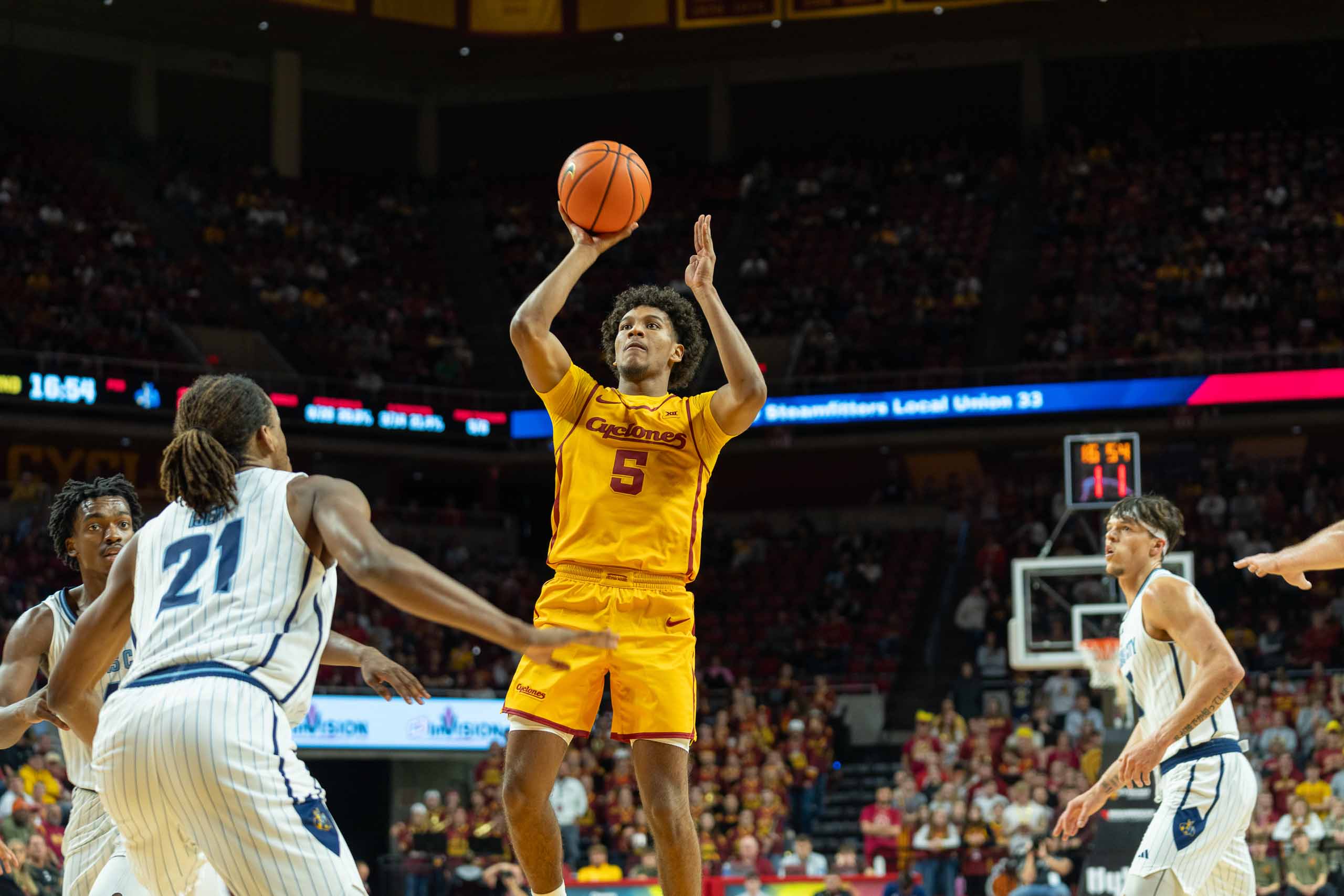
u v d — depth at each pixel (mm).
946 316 27500
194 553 3400
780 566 25031
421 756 18766
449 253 31125
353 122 32344
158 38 29828
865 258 29094
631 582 4691
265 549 3361
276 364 26156
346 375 26594
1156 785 6258
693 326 5172
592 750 18594
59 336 23906
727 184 31500
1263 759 15672
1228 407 23281
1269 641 19969
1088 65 30922
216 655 3250
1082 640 13289
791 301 28453
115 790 3254
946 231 29531
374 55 31078
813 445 25094
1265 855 13281
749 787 16734
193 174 29531
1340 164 28719
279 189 30484
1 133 28109
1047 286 27859
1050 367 24031
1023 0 28406
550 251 30531
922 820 14969
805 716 19594
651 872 15148
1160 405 23344
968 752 16938
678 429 4785
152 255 27156
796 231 30203
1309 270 26641
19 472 23922
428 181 32625
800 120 32281
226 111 30875
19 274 25031
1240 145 29797
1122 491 13656
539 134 32969
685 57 31578
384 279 29672
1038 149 30672
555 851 4691
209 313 26344
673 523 4734
